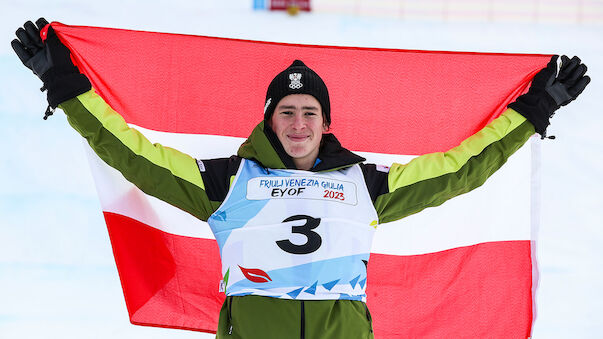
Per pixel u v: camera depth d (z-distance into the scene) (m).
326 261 10.67
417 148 13.72
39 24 11.55
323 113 11.61
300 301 10.50
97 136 10.93
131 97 13.26
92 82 13.02
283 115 11.31
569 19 35.84
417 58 13.70
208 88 13.62
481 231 13.41
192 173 11.12
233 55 13.71
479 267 13.41
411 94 13.72
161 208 12.89
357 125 13.75
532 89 12.23
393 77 13.73
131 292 12.65
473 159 11.54
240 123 13.69
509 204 13.43
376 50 13.75
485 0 35.81
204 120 13.60
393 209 11.34
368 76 13.76
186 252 13.01
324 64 13.80
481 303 13.35
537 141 13.11
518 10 35.75
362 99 13.76
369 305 13.35
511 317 13.35
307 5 34.81
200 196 11.06
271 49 13.79
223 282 10.98
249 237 10.81
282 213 10.84
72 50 12.92
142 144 11.08
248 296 10.57
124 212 12.58
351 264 10.80
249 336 10.41
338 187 11.09
